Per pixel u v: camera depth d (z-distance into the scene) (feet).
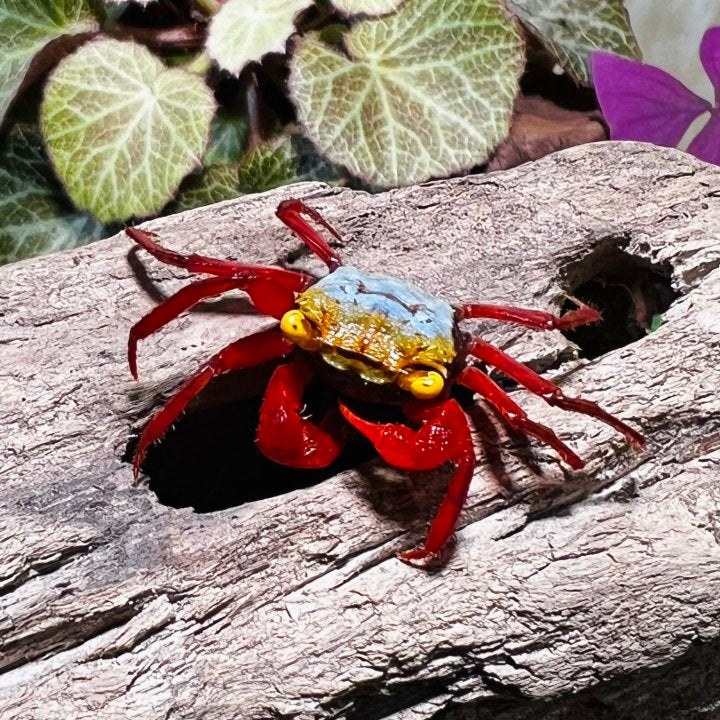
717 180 0.57
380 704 0.47
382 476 0.49
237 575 0.47
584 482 0.50
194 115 0.63
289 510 0.48
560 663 0.47
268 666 0.46
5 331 0.51
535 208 0.56
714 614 0.48
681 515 0.50
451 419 0.48
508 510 0.49
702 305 0.53
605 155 0.58
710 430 0.51
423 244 0.55
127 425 0.50
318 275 0.55
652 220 0.56
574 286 0.57
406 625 0.47
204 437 0.56
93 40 0.63
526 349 0.52
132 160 0.63
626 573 0.48
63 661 0.46
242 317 0.53
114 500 0.48
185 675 0.46
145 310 0.53
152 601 0.47
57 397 0.50
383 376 0.50
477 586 0.48
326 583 0.47
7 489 0.48
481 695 0.48
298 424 0.49
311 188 0.57
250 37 0.63
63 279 0.53
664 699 0.51
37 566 0.47
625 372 0.52
